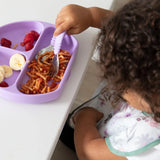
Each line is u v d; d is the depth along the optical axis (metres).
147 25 0.40
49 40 0.75
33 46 0.72
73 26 0.68
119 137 0.63
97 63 0.54
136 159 0.60
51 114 0.59
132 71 0.41
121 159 0.63
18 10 0.79
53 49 0.71
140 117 0.62
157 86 0.42
